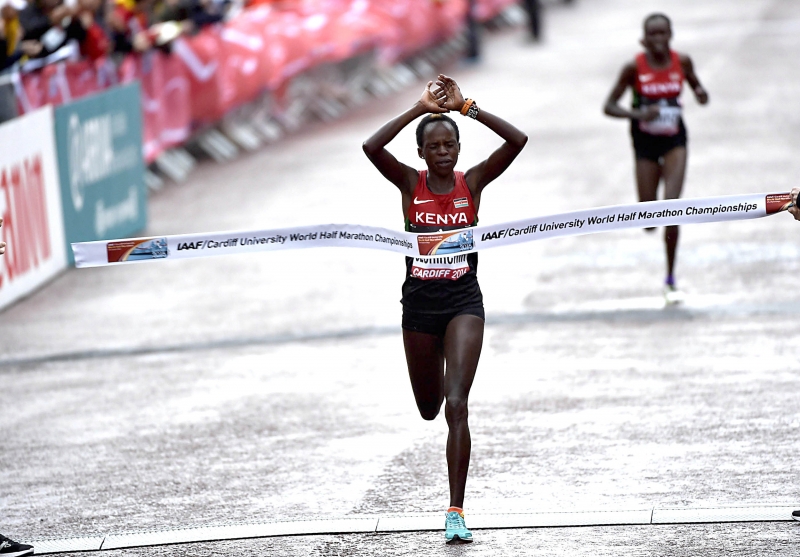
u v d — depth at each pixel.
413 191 19.61
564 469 22.28
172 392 29.00
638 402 25.98
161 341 33.84
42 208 41.84
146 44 53.91
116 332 35.16
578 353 29.98
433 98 19.33
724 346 29.78
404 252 19.58
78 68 47.03
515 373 28.67
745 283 35.81
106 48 49.56
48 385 30.30
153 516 21.12
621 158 58.16
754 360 28.52
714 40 102.44
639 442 23.53
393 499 21.28
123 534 20.30
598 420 24.98
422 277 19.47
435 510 20.58
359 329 33.75
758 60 88.81
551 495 20.98
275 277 41.12
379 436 24.92
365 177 58.38
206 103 61.53
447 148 19.20
